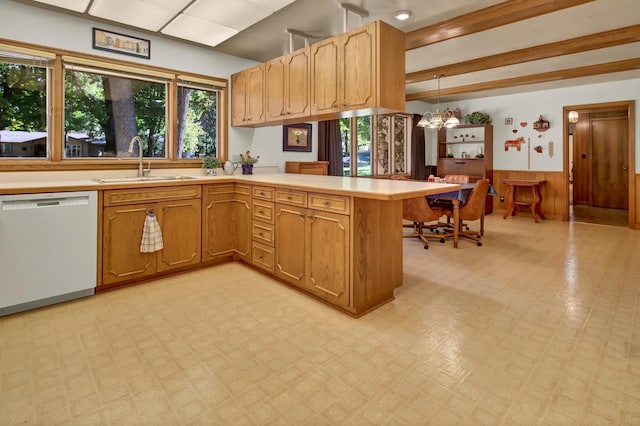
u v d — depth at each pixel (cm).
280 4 285
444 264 371
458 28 317
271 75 372
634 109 577
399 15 312
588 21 339
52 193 256
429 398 159
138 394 162
